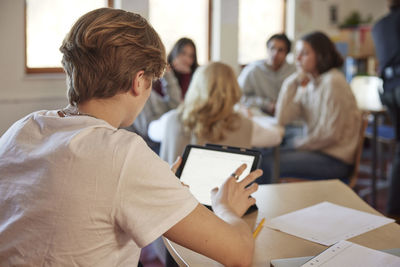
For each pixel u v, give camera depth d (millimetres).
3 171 815
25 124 852
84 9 3912
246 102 3877
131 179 758
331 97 2572
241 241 859
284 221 1220
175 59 3455
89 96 833
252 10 5164
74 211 751
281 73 3945
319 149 2670
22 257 777
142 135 3020
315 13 5574
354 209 1318
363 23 5816
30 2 3643
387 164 4312
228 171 1247
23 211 777
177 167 1309
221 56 4797
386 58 2740
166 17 4520
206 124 1839
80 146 770
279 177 2686
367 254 899
